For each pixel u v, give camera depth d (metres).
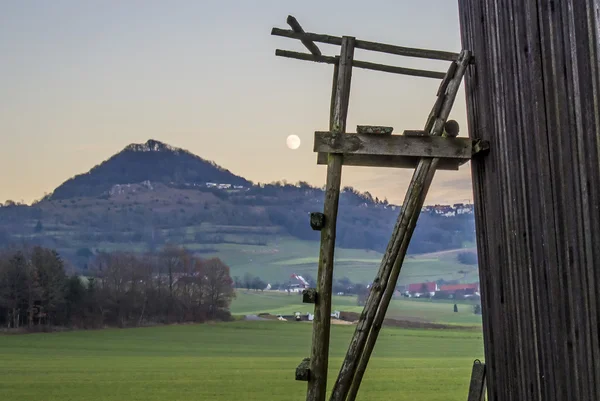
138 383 38.03
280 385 36.88
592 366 4.48
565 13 4.73
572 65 4.65
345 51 6.22
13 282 84.94
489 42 5.93
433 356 53.19
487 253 6.07
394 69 6.39
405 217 5.97
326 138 5.94
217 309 97.00
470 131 6.43
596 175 4.40
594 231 4.43
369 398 29.00
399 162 6.68
